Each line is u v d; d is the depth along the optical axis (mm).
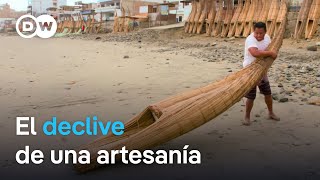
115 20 46594
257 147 4898
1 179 4027
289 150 4758
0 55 18953
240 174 4113
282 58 14562
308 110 6559
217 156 4637
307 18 20297
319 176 3996
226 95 4926
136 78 10461
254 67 5477
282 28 6188
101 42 31266
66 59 16312
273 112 6500
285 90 8133
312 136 5242
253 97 5730
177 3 48406
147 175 4121
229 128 5758
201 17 29875
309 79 9305
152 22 45812
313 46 16734
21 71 12383
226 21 26578
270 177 4016
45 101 7863
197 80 9930
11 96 8391
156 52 19188
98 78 10648
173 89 8828
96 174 4156
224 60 14242
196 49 20219
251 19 24359
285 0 22672
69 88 9227
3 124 6164
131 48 22766
